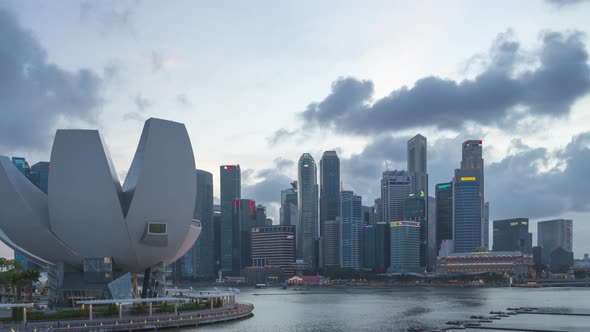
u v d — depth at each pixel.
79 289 104.69
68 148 102.25
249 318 116.25
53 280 110.06
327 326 110.69
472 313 146.00
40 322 84.88
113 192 103.62
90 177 102.88
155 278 116.94
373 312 151.62
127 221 104.88
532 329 102.31
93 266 106.12
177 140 108.00
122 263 110.19
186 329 92.81
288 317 133.25
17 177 105.94
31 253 108.19
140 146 109.75
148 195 105.25
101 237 105.75
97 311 94.31
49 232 104.75
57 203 102.44
